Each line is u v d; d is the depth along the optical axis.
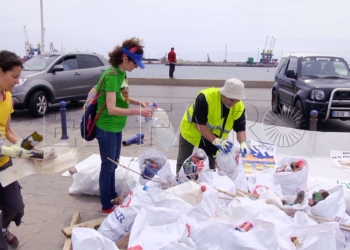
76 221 4.00
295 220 3.23
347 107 8.77
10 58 2.79
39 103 10.27
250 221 2.98
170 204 3.28
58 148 3.17
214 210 3.32
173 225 3.01
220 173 4.09
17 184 3.21
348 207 3.89
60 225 4.06
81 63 11.66
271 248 2.66
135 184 4.55
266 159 5.84
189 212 3.19
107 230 3.41
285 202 3.75
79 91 11.46
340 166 6.30
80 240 2.72
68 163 3.12
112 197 4.32
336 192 3.62
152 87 19.00
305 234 3.02
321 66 10.07
